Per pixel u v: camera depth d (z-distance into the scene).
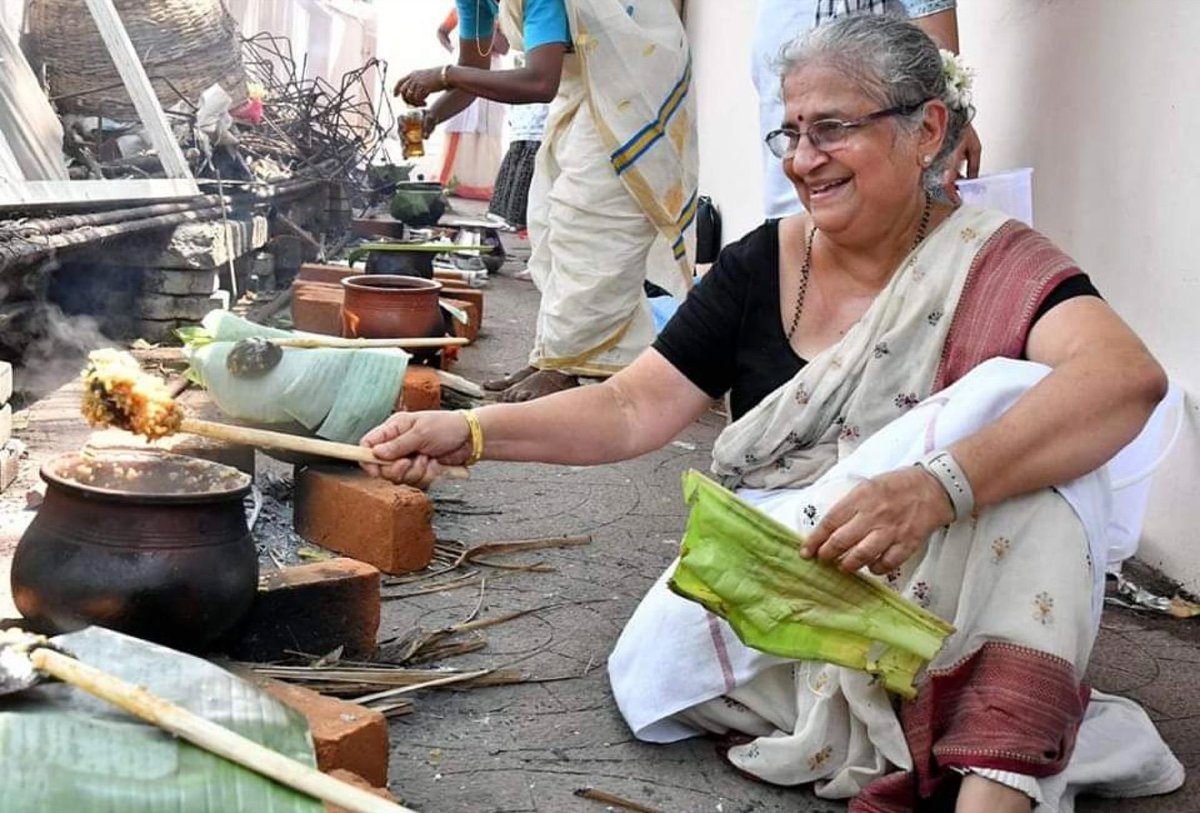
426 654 2.87
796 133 2.39
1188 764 2.62
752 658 2.44
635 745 2.54
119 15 7.27
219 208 6.52
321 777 1.55
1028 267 2.32
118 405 2.19
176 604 2.25
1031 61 4.43
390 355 3.52
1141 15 3.82
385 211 11.88
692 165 5.43
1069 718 2.10
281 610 2.66
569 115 5.35
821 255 2.54
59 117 6.31
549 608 3.24
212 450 3.48
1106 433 2.11
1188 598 3.58
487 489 4.26
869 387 2.40
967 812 2.07
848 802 2.37
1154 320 3.75
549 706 2.69
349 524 3.43
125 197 5.34
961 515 2.07
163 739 1.59
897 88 2.31
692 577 2.14
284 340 3.64
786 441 2.50
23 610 2.29
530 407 2.52
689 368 2.65
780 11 4.00
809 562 2.11
